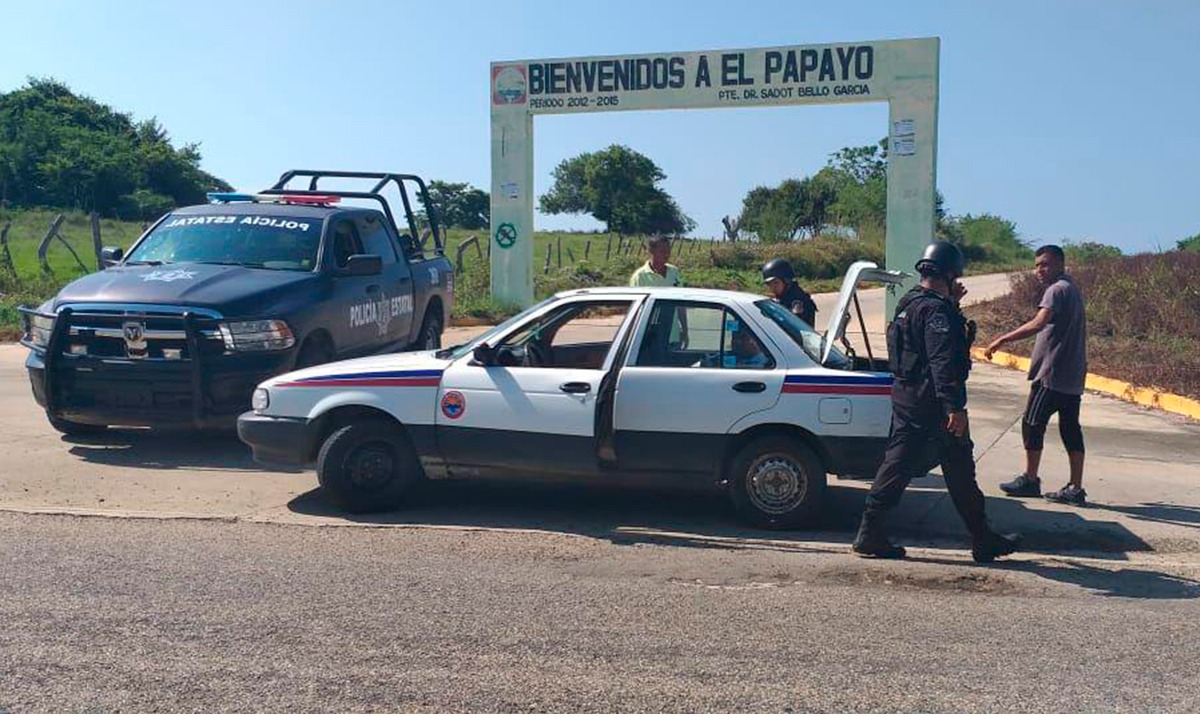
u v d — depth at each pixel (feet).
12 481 27.37
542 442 24.25
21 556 20.97
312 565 20.76
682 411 23.99
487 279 79.41
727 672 15.76
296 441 25.12
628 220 244.63
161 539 22.35
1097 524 25.31
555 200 268.82
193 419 28.86
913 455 21.68
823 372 23.80
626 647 16.70
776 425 24.02
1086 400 43.47
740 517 24.31
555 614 18.17
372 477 24.93
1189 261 74.28
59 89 239.91
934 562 22.00
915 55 64.80
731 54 68.08
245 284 30.60
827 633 17.52
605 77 70.69
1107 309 61.26
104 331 29.14
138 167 207.31
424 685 15.12
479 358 24.70
